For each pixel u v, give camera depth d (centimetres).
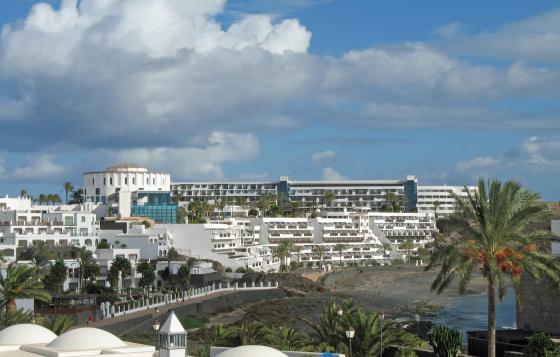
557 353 6153
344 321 7519
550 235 6512
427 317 17825
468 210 6450
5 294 9906
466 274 6297
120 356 5206
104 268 19475
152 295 17712
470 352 8388
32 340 5959
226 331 8375
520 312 9369
